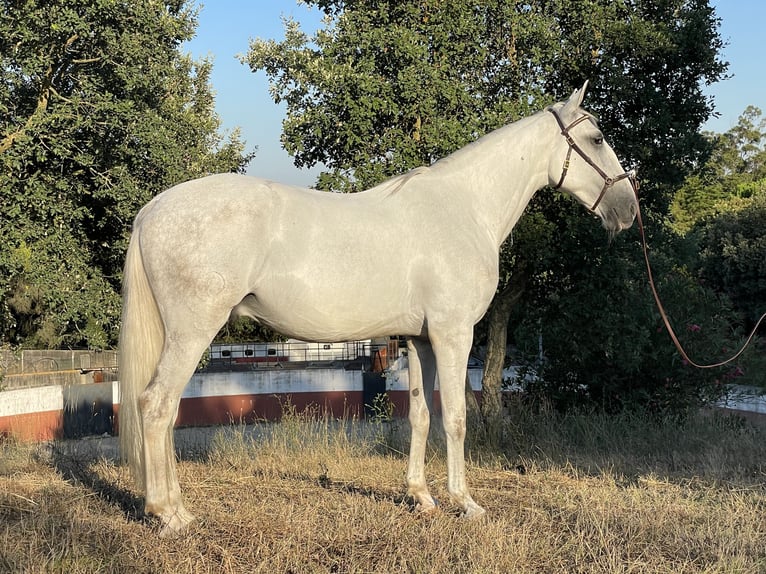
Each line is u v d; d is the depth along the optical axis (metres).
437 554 4.26
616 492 5.83
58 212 8.36
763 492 5.80
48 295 8.16
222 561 4.12
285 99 8.08
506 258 8.16
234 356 24.70
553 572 4.12
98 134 8.61
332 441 7.85
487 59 8.16
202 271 4.44
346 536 4.55
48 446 7.98
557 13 8.06
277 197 4.65
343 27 7.67
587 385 9.70
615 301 8.64
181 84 20.66
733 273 27.03
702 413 10.02
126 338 4.60
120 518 4.87
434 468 6.78
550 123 5.56
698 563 4.27
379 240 4.83
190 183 4.70
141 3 8.48
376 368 18.30
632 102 8.10
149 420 4.48
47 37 7.88
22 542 4.23
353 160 7.80
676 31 8.01
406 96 7.36
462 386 5.07
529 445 7.75
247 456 7.06
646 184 8.52
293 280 4.64
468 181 5.32
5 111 8.03
